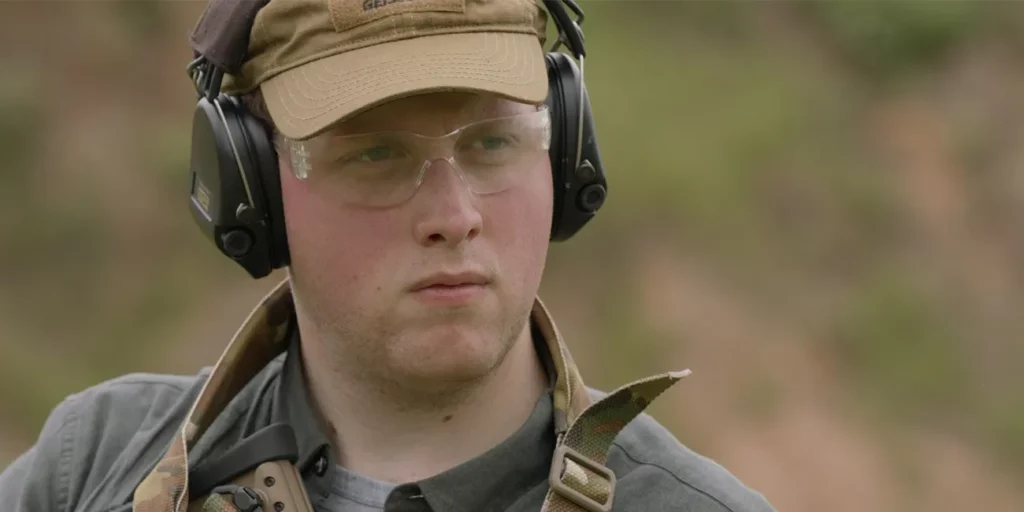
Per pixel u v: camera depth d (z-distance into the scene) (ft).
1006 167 57.62
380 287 9.30
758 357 46.24
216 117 9.91
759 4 62.44
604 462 9.75
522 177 9.52
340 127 9.25
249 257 10.14
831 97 59.16
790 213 52.95
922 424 46.14
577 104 10.27
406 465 10.07
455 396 9.89
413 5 9.07
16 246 43.57
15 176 45.19
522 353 10.23
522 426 10.06
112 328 42.70
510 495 9.87
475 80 8.87
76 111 47.83
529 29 9.50
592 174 10.37
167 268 44.80
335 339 9.87
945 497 43.57
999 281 52.39
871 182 55.31
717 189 51.70
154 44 51.67
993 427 45.85
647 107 54.49
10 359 39.96
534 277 9.68
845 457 43.88
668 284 47.83
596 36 57.77
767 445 43.32
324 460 10.27
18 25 49.34
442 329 9.21
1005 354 48.98
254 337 10.96
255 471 10.20
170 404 11.78
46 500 11.30
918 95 61.31
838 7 63.52
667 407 43.47
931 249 53.62
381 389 9.96
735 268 49.70
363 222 9.32
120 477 11.09
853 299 50.16
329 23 9.12
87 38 50.06
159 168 47.06
